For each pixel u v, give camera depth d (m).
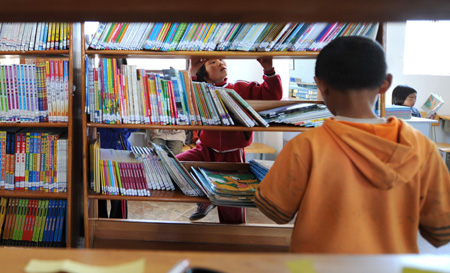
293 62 4.85
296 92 4.85
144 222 2.46
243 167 2.45
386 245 1.09
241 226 2.45
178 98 2.12
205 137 2.58
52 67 2.18
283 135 4.59
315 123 2.12
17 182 2.31
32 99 2.21
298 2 0.34
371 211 1.10
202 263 0.53
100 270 0.52
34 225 2.37
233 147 2.55
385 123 1.14
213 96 2.10
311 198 1.12
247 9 0.35
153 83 2.11
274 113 2.15
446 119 5.20
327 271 0.51
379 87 1.17
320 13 0.36
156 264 0.53
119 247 2.38
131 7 0.34
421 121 3.59
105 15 0.37
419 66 5.36
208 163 2.43
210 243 2.46
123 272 0.51
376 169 1.06
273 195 1.22
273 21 0.38
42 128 2.47
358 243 1.08
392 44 5.23
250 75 5.18
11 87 2.20
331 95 1.22
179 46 2.09
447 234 1.18
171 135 3.50
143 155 2.28
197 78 2.64
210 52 2.09
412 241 1.12
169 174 2.33
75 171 2.34
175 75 2.10
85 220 2.22
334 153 1.11
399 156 1.05
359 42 1.18
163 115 2.13
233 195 2.03
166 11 0.35
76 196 2.37
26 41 2.15
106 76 2.11
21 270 0.54
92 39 2.08
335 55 1.17
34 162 2.29
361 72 1.13
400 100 4.55
